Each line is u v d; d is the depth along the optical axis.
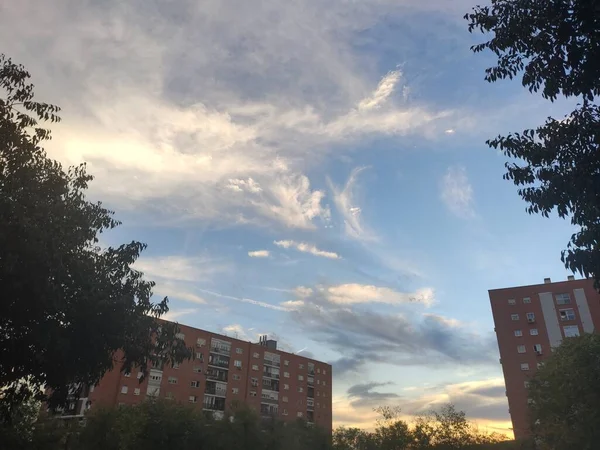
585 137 8.14
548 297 62.38
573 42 7.98
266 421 51.47
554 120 8.76
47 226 11.69
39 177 12.54
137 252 14.96
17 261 10.71
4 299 11.20
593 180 7.86
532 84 8.73
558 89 8.43
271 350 82.50
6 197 10.66
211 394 69.62
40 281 10.97
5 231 10.34
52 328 12.05
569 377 26.97
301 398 84.62
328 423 88.69
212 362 72.00
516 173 8.87
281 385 81.81
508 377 60.22
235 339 76.94
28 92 12.05
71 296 12.67
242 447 44.44
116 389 57.22
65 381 13.50
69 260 12.32
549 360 32.69
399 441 52.66
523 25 8.54
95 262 14.19
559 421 29.80
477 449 50.31
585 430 26.38
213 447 42.94
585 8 7.65
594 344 26.44
